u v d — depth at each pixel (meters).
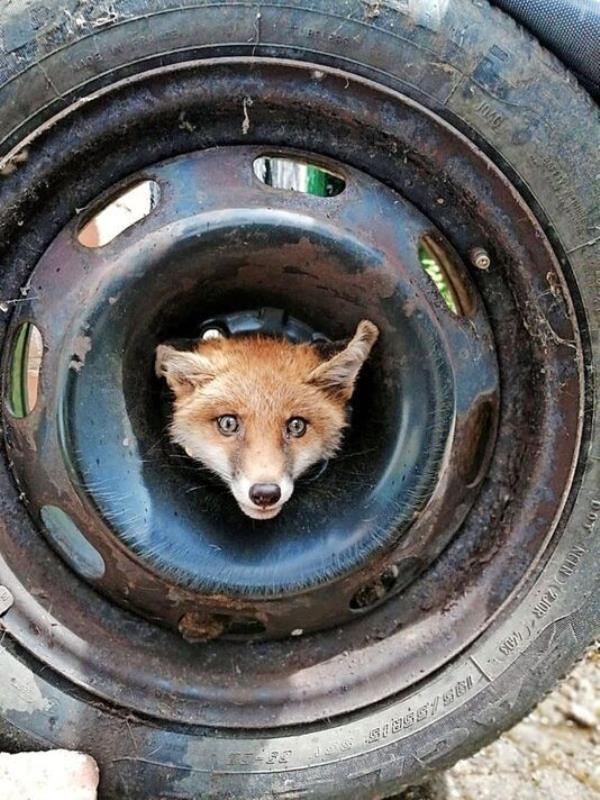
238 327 0.43
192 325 0.42
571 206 0.36
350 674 0.38
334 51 0.34
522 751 0.49
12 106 0.33
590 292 0.36
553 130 0.35
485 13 0.35
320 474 0.41
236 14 0.33
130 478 0.35
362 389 0.42
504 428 0.39
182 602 0.36
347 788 0.37
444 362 0.36
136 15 0.33
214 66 0.34
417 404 0.36
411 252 0.36
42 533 0.37
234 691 0.38
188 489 0.38
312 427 0.43
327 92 0.35
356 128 0.36
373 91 0.35
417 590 0.39
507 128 0.35
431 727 0.37
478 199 0.36
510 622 0.38
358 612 0.39
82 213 0.35
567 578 0.38
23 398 0.37
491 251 0.37
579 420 0.37
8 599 0.36
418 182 0.36
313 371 0.42
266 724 0.37
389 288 0.35
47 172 0.34
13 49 0.33
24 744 0.35
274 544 0.36
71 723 0.36
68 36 0.33
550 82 0.35
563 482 0.38
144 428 0.37
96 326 0.34
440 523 0.38
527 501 0.38
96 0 0.33
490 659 0.38
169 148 0.35
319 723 0.37
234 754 0.36
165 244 0.34
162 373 0.40
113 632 0.37
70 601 0.37
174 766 0.36
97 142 0.34
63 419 0.34
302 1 0.33
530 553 0.38
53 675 0.36
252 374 0.43
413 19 0.34
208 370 0.42
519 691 0.38
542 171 0.35
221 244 0.35
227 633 0.38
